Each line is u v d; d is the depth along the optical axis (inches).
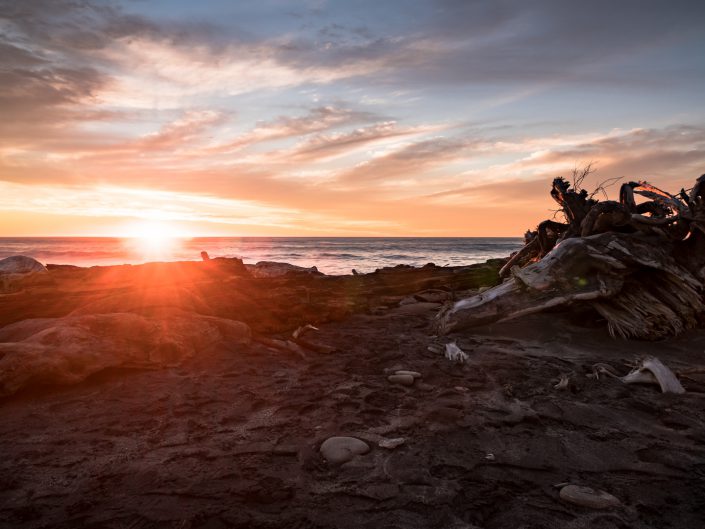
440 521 85.5
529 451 115.6
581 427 131.4
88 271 369.7
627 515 87.3
